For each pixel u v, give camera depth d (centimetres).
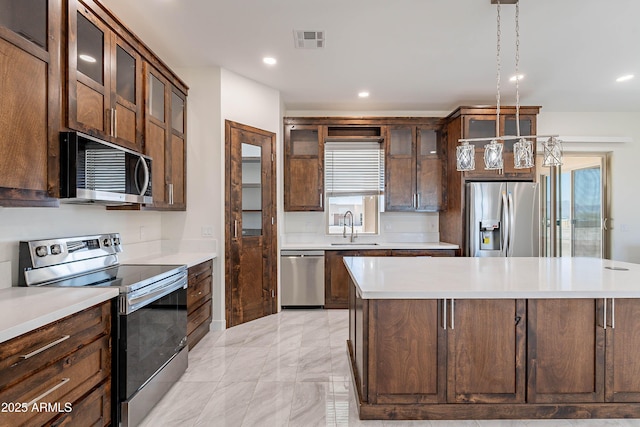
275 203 417
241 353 303
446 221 476
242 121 380
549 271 238
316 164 464
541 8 248
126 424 187
